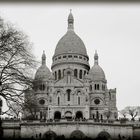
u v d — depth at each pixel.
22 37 50.72
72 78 163.75
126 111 168.25
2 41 48.38
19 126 110.12
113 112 172.00
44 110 161.75
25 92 51.34
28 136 108.00
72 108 158.25
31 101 54.09
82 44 193.25
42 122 111.69
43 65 181.12
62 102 160.00
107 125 113.62
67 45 188.50
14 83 50.31
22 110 53.81
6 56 48.69
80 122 112.44
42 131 110.69
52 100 159.38
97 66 184.75
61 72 183.38
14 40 49.16
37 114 159.00
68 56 185.38
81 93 161.38
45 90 169.12
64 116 157.00
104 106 170.75
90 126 112.38
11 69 49.38
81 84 162.62
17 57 49.56
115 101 177.50
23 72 51.12
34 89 53.19
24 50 49.97
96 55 188.50
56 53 190.00
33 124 110.69
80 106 158.62
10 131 109.12
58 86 162.38
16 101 51.03
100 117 168.38
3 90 49.59
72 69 166.38
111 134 113.00
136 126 115.81
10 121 112.00
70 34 195.38
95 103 172.50
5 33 48.78
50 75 170.50
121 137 112.88
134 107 168.00
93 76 179.50
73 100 160.38
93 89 176.50
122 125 114.56
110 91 179.25
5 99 50.16
